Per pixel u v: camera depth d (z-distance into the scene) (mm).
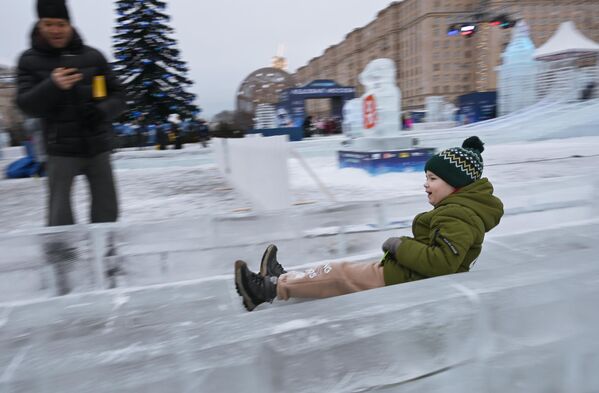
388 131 9195
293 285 1918
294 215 3047
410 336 1191
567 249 2846
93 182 3127
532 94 21250
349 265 1929
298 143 13766
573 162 8688
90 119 2900
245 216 2936
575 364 1328
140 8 19109
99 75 2930
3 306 1892
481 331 1254
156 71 19547
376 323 1173
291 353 1102
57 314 1786
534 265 1456
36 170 10117
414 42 77188
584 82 19766
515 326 1285
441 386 1203
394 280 1817
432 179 1907
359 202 3201
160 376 1014
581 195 3730
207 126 22734
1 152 18469
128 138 22656
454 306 1237
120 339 1094
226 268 2758
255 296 1888
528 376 1281
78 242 2576
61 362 1009
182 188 7527
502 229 3355
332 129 27672
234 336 1089
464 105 24953
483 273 1415
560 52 20609
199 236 2867
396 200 3320
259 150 4996
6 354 1057
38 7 2652
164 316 1851
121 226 2680
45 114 2781
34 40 2730
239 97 20531
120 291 2086
